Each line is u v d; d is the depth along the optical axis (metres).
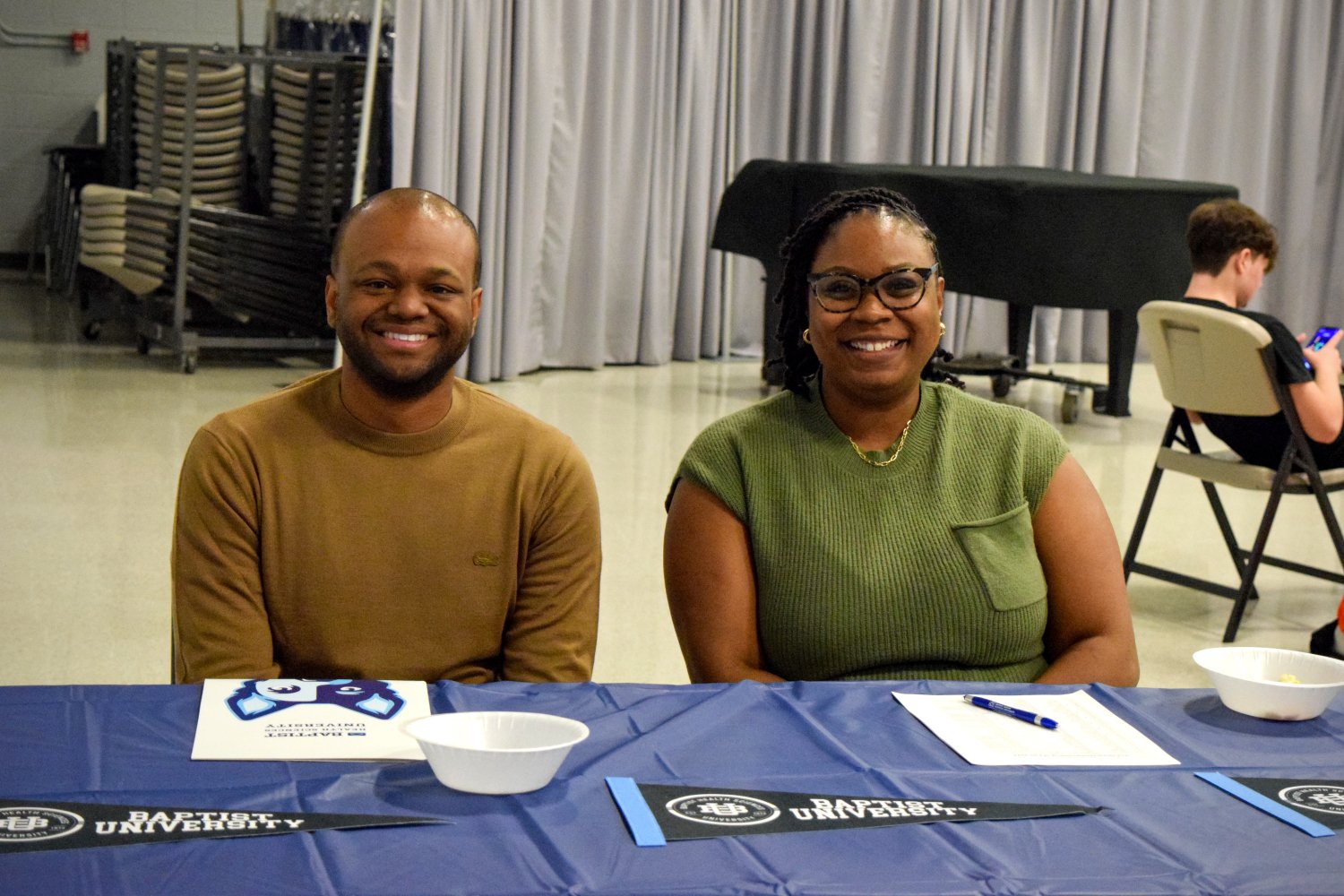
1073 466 1.89
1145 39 8.02
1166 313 3.55
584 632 1.84
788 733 1.36
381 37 6.80
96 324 7.45
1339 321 8.74
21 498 4.23
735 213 6.36
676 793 1.19
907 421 1.86
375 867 1.03
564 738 1.23
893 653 1.80
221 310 6.66
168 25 10.09
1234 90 8.27
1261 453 3.58
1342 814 1.21
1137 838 1.14
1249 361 3.40
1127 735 1.39
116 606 3.37
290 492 1.72
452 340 1.69
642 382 6.93
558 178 6.96
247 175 6.97
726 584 1.84
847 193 1.89
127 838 1.06
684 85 7.31
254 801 1.14
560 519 1.81
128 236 6.84
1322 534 4.64
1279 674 1.55
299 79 6.66
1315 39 8.41
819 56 7.66
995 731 1.38
